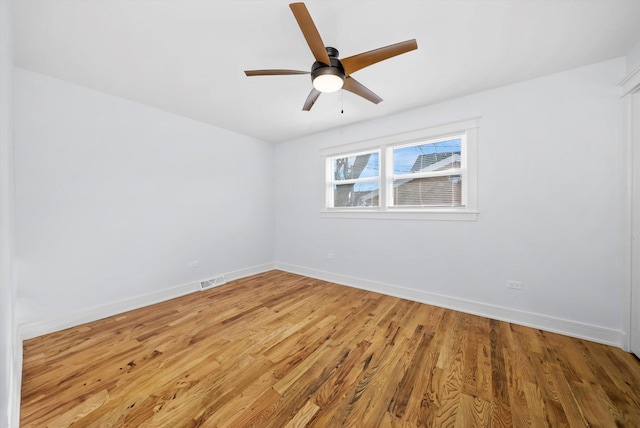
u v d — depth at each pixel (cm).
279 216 471
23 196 221
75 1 147
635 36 180
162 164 316
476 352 198
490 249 263
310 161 422
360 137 360
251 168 431
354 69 180
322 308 287
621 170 204
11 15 144
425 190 312
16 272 209
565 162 227
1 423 84
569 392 155
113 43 188
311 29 140
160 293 312
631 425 132
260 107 305
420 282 309
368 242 355
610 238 210
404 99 282
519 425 133
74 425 133
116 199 277
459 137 288
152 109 305
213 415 140
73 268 248
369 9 156
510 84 249
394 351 200
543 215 237
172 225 326
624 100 200
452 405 146
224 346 208
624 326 200
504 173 254
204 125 361
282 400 151
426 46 192
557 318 230
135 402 148
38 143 228
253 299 316
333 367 181
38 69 222
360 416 139
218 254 382
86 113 255
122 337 223
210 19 164
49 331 231
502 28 173
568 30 174
